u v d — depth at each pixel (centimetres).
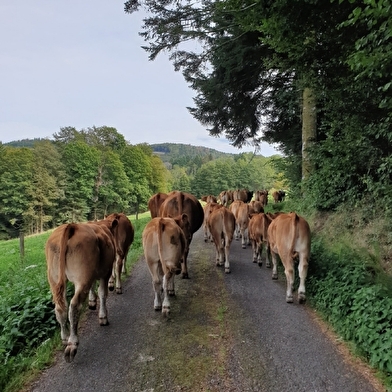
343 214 877
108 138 5856
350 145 802
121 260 668
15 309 527
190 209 775
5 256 1208
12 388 356
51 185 3994
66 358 400
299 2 518
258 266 873
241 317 539
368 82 602
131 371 388
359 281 523
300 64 693
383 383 354
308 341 455
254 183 7619
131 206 5050
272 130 1620
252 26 654
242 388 353
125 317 544
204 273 801
